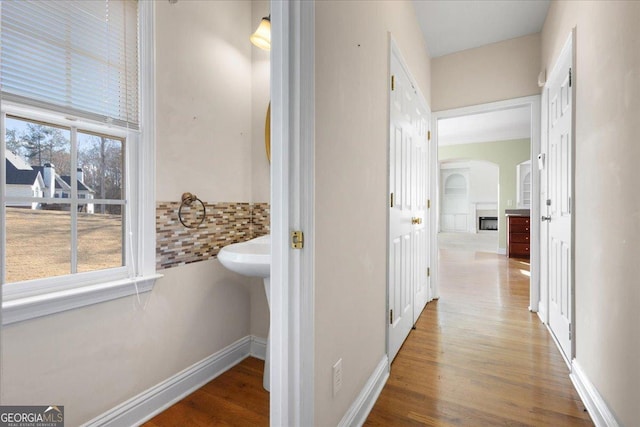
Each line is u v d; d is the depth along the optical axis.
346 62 1.32
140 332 1.49
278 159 1.05
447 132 6.63
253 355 2.10
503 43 3.02
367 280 1.56
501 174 6.86
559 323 2.21
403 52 2.21
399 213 2.14
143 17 1.51
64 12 1.26
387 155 1.83
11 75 1.12
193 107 1.74
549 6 2.51
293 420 1.06
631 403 1.19
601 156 1.47
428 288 3.24
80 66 1.31
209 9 1.82
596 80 1.53
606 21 1.42
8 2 1.11
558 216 2.25
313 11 1.05
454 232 10.90
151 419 1.50
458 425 1.45
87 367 1.30
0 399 1.08
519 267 4.98
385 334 1.83
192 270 1.75
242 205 2.04
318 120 1.10
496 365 1.96
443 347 2.21
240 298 2.05
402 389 1.72
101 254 1.40
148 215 1.54
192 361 1.74
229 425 1.47
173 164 1.64
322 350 1.15
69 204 1.30
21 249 1.17
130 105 1.48
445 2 2.50
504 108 3.06
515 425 1.44
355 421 1.40
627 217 1.23
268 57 2.05
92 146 1.38
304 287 1.05
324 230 1.15
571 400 1.62
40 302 1.14
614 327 1.33
